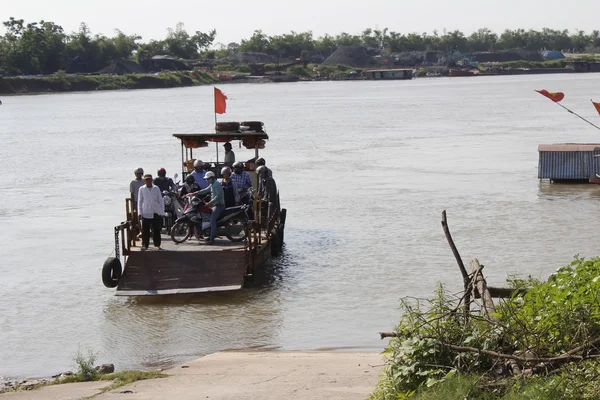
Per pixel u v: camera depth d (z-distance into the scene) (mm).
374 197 32875
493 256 21953
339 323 16641
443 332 9609
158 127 76250
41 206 32688
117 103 134000
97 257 23406
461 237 24594
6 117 101500
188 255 19438
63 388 12133
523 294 11195
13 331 16688
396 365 9578
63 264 22625
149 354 15117
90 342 15867
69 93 197750
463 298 11055
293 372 12734
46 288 20047
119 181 39438
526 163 42625
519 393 8141
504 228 25844
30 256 23688
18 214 31000
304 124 75750
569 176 35406
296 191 35062
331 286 19438
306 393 10969
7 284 20500
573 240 23781
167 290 18500
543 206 29875
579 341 9148
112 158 49594
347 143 56406
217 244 20453
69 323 17141
